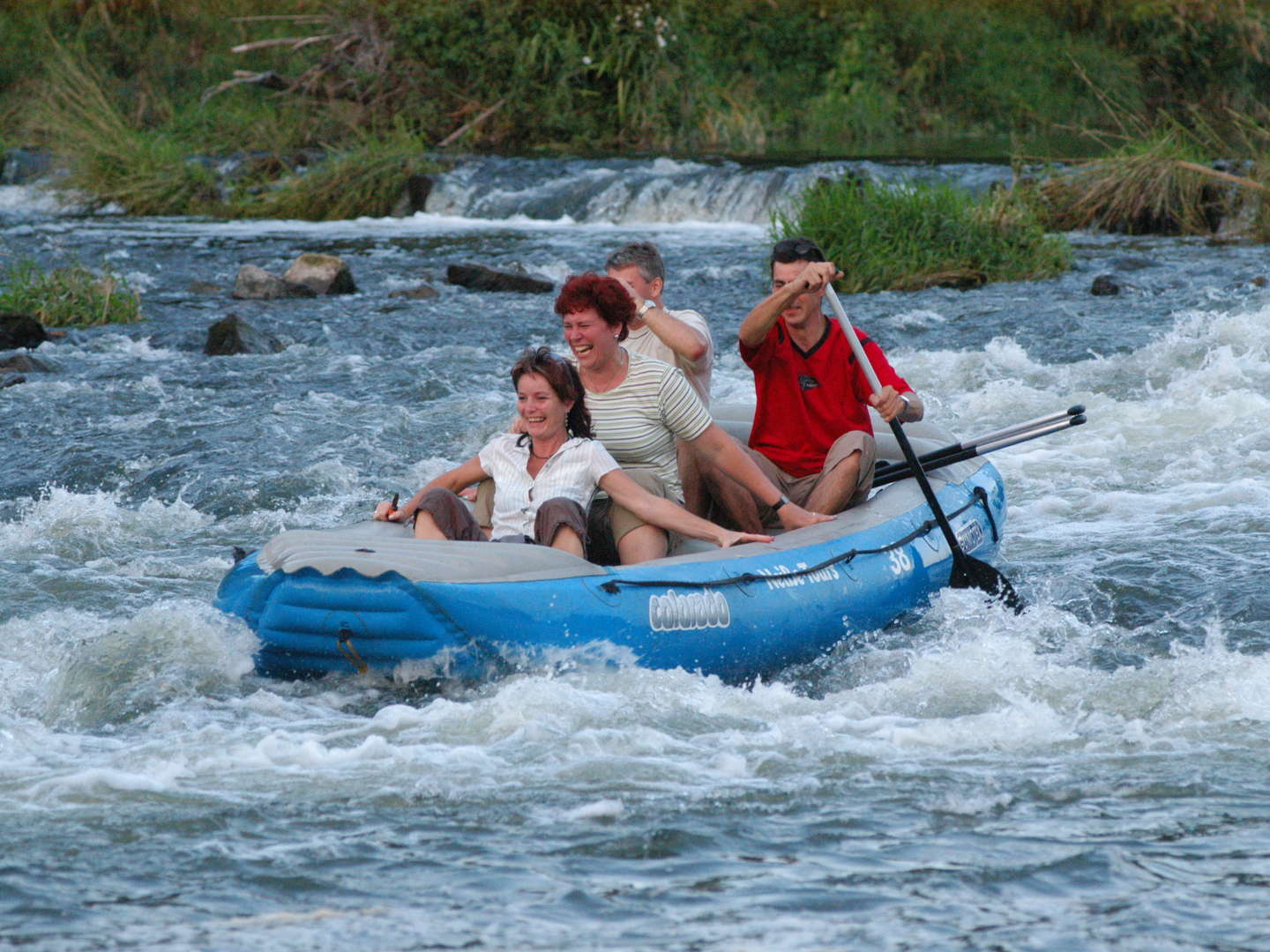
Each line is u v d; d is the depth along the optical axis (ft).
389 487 91.50
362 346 137.90
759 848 41.01
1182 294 146.10
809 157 265.75
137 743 50.67
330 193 247.09
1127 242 191.62
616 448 61.87
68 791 45.27
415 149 257.34
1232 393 103.91
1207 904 37.14
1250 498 83.46
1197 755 48.34
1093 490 87.92
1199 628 63.36
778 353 68.23
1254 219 191.93
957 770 47.24
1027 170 219.82
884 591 63.62
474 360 130.82
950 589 67.21
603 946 34.96
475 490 68.69
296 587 54.03
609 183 239.30
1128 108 339.57
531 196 242.58
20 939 35.29
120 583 72.54
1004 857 40.24
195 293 168.25
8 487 92.48
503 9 291.58
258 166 264.11
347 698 55.72
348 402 114.01
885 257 163.63
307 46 308.81
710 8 331.36
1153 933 35.55
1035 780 46.21
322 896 37.96
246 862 40.06
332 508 87.76
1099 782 45.98
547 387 58.65
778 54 340.18
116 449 100.07
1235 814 43.21
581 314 59.88
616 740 49.57
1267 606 65.26
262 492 90.17
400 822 42.96
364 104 293.02
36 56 298.56
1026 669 57.26
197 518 85.87
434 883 38.70
